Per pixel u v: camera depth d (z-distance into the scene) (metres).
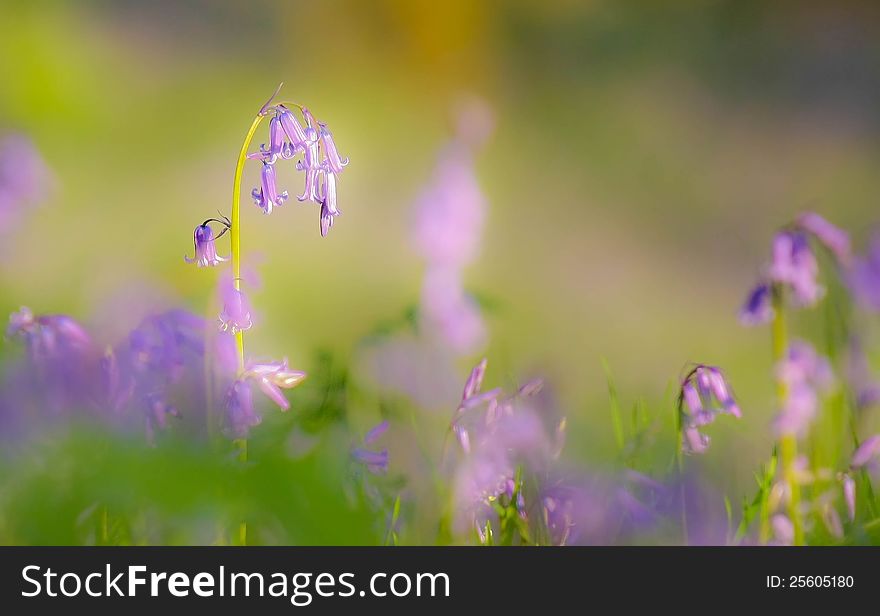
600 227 4.31
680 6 7.27
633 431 1.56
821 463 1.55
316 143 1.46
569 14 7.24
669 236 4.25
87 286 1.88
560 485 1.50
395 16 6.96
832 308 1.60
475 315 1.84
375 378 1.61
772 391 2.36
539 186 4.80
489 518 1.50
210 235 1.46
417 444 1.57
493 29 7.06
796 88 6.72
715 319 3.21
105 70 4.91
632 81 6.76
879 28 7.11
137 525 1.43
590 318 3.17
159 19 5.86
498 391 1.49
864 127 6.05
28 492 1.42
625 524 1.50
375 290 2.90
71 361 1.46
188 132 4.73
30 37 4.37
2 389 1.45
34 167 2.43
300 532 1.40
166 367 1.45
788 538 1.50
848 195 4.96
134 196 3.74
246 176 3.49
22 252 2.38
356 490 1.45
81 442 1.41
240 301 1.45
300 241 3.30
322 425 1.47
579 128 5.83
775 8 7.21
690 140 5.78
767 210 4.67
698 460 1.58
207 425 1.44
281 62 6.26
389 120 5.61
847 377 1.60
